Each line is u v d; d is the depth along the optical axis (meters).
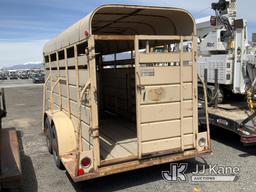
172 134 4.64
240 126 5.75
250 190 4.39
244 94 8.03
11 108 14.30
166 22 5.26
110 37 4.09
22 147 6.96
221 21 8.15
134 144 5.23
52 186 4.77
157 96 4.45
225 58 7.80
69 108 5.41
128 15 4.95
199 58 8.76
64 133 5.07
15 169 3.90
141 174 5.11
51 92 6.78
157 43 5.84
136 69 4.27
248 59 7.46
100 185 4.74
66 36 5.23
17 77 59.16
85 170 4.13
